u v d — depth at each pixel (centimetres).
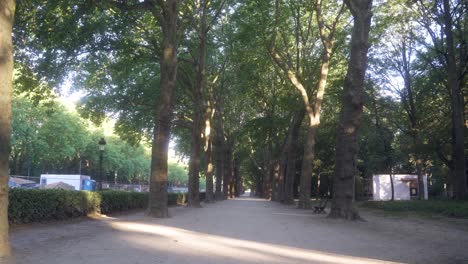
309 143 3038
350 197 2023
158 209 1998
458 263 980
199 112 3219
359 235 1474
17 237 1192
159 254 1005
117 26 2388
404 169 5738
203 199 5225
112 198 2170
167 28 2020
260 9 2827
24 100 5562
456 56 3484
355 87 1986
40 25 2197
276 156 5519
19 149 5988
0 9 897
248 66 3519
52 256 940
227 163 6022
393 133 4528
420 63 3956
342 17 3259
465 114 3647
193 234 1402
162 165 2009
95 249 1045
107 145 8400
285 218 2139
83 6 2120
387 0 3272
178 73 3353
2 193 893
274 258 999
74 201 1756
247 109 5828
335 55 3497
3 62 896
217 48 3625
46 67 2412
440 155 3791
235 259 972
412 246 1234
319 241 1316
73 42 2338
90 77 3147
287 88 3775
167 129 2020
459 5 3111
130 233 1356
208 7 2992
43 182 5062
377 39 3434
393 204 3017
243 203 4359
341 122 2039
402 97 4150
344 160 2020
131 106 4056
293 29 3475
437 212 2586
